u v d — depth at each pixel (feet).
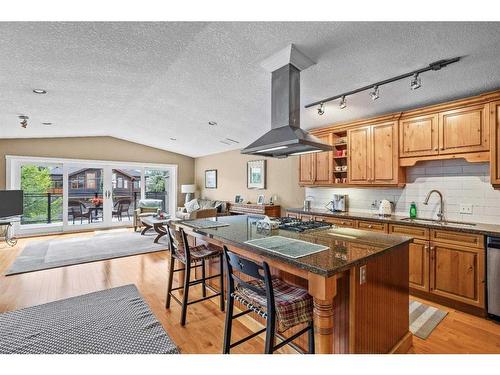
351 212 13.41
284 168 18.08
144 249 16.49
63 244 17.78
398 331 6.40
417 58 7.45
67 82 10.49
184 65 9.63
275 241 6.28
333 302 5.36
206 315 8.42
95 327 7.58
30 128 17.52
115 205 25.05
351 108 11.60
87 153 23.06
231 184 23.59
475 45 6.69
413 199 11.54
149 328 7.54
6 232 17.85
